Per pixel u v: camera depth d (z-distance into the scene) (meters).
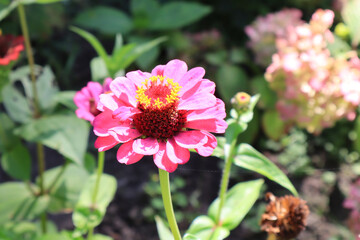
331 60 0.84
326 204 0.90
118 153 0.36
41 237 0.55
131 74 0.39
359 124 0.91
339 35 0.95
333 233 0.85
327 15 0.87
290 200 0.46
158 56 1.12
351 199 0.73
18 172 0.66
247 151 0.47
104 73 0.58
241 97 0.45
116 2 1.28
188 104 0.37
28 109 0.66
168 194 0.39
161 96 0.38
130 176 0.96
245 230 0.85
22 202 0.65
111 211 0.89
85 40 1.23
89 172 0.65
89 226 0.53
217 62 1.04
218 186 0.93
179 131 0.38
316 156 1.01
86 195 0.55
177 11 1.08
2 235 0.58
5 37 0.59
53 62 1.15
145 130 0.38
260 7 1.13
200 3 1.17
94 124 0.37
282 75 0.87
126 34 1.11
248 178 0.94
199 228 0.48
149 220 0.88
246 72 1.10
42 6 1.14
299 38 0.88
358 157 1.00
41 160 0.66
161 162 0.36
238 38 1.15
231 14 1.14
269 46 0.97
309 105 0.85
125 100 0.38
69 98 0.60
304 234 0.85
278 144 1.02
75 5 1.25
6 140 0.66
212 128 0.37
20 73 0.68
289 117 0.88
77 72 1.17
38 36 1.16
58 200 0.66
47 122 0.61
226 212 0.49
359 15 0.89
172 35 1.08
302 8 1.14
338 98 0.84
